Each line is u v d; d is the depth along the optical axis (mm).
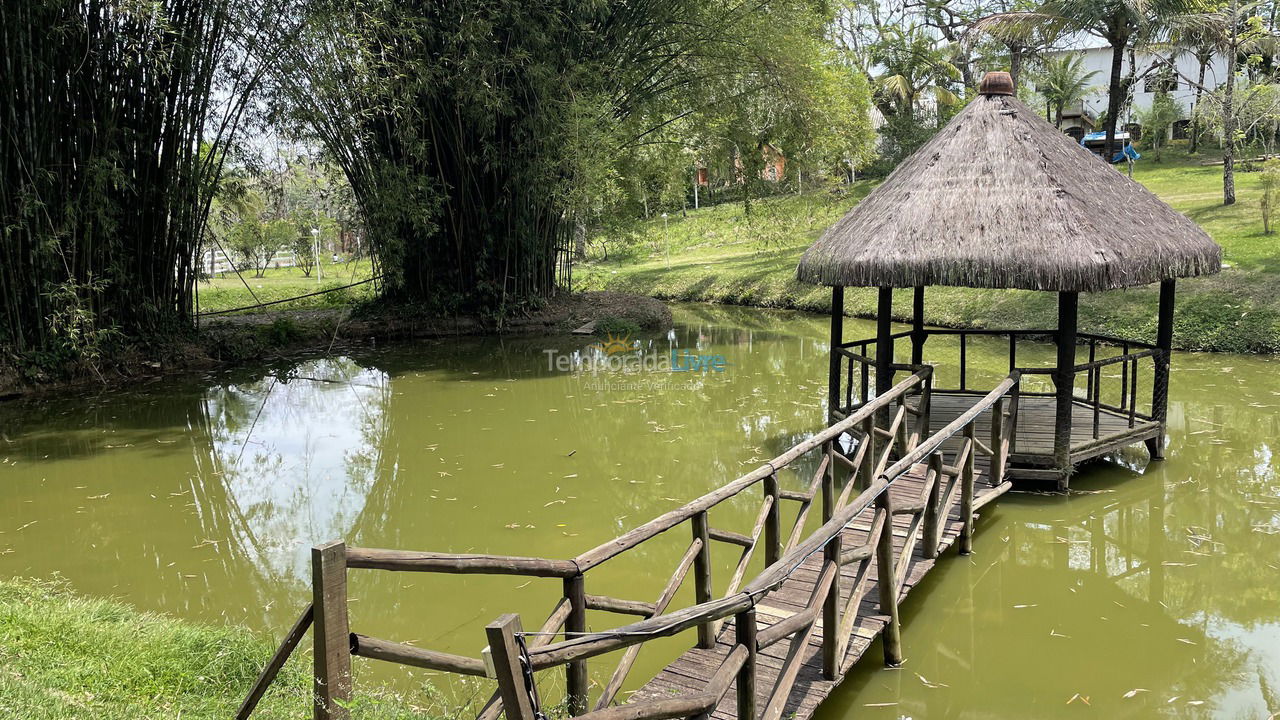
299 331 14016
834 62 16312
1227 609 4727
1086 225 5883
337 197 15000
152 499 6789
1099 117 32844
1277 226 13938
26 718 2797
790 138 16328
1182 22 15773
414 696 3656
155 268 12094
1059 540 5641
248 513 6469
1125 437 6684
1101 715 3760
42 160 9766
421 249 14688
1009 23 16641
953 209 6238
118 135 10758
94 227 10648
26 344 10422
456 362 12508
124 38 9727
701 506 3533
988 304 13883
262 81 11750
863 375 7383
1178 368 10141
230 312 16250
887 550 4039
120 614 4289
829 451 4762
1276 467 6848
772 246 21594
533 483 6949
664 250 26625
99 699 3104
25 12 9078
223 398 10359
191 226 12461
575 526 5980
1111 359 6496
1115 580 5105
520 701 2078
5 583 4730
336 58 10789
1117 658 4246
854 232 6836
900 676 4070
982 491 5852
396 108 11398
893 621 4090
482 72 12195
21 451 8148
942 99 24141
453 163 14133
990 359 11531
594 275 22250
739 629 2688
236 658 3596
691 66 15242
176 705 3119
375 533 5941
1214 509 6090
